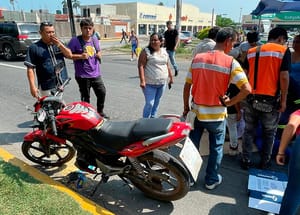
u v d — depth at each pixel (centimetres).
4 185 301
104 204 312
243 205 314
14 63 1266
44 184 314
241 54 464
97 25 4834
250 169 374
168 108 639
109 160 302
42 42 390
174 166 286
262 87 340
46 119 300
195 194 333
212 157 327
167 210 304
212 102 301
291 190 240
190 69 325
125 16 6631
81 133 292
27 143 357
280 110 350
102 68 1189
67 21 3981
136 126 284
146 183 308
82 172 336
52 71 397
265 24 1177
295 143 235
